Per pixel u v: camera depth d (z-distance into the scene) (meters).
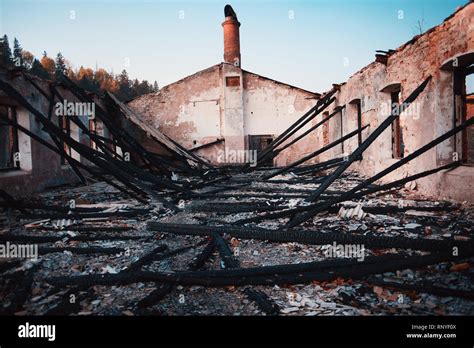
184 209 6.30
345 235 3.97
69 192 8.68
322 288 2.88
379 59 8.45
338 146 13.35
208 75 16.58
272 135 16.48
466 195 5.65
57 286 2.99
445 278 2.93
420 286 2.72
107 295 2.82
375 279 2.94
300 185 9.30
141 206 6.66
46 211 6.30
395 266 3.13
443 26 6.06
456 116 6.30
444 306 2.48
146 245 4.26
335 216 5.35
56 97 9.84
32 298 2.79
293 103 16.36
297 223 4.84
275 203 6.50
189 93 16.66
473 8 5.22
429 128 6.66
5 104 7.95
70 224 5.30
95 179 11.39
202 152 16.58
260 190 8.33
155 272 3.14
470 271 3.04
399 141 8.91
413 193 7.05
